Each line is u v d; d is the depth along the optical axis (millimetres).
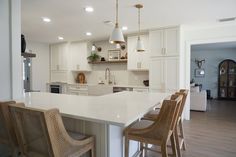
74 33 5219
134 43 5359
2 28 2121
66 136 1358
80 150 1515
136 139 1762
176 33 4469
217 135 3514
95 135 1738
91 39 6195
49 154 1301
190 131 3760
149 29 4762
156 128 1658
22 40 2531
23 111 1298
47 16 3648
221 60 8930
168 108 1603
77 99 2486
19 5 2279
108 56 6301
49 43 7062
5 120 1616
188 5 3057
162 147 1640
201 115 5254
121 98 2559
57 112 1286
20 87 2316
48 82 7242
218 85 8945
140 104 2055
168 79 4609
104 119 1402
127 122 1339
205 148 2918
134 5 3059
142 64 5223
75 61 6633
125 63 6027
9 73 2199
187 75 4875
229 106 6809
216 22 4109
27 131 1400
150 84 4855
